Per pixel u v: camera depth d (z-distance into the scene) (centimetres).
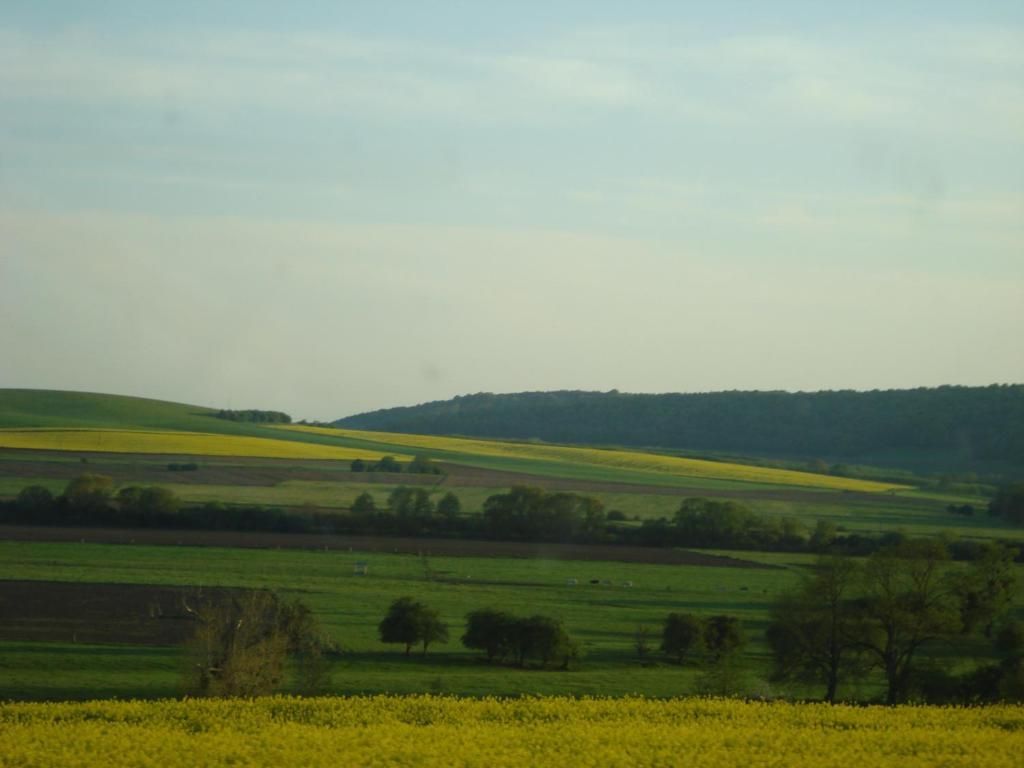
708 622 7325
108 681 5684
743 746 3716
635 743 3738
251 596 6012
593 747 3650
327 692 5481
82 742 3622
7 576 9100
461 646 7325
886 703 5884
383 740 3659
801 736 3856
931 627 5841
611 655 7188
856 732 3912
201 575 9481
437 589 9450
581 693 5753
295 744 3625
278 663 5209
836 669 5981
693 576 10625
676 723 4181
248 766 3306
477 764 3369
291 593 8844
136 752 3456
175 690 5497
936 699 5794
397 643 7181
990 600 7194
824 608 6047
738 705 4597
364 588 9281
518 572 10544
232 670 5031
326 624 7712
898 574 6022
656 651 7356
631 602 9212
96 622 7431
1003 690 5531
